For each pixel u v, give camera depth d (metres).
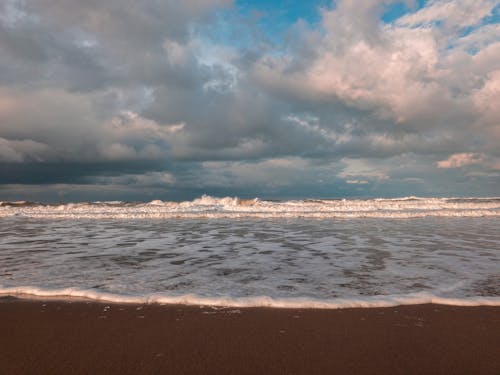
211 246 9.70
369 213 21.30
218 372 2.87
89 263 7.33
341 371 2.88
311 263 7.29
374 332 3.67
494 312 4.25
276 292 5.08
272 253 8.54
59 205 40.19
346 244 9.97
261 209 26.80
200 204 34.31
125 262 7.45
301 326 3.83
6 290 5.17
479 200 44.50
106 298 4.80
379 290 5.19
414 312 4.25
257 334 3.62
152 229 14.31
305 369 2.91
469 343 3.40
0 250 9.12
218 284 5.56
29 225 16.50
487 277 6.00
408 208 27.17
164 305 4.53
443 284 5.53
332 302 4.57
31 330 3.76
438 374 2.85
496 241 10.43
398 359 3.09
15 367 2.97
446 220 17.83
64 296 4.92
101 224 16.80
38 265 7.11
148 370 2.90
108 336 3.59
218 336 3.58
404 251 8.76
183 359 3.10
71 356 3.17
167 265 7.11
